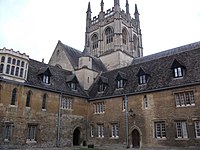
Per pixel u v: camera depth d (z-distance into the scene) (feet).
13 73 81.05
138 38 190.19
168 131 77.10
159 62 96.37
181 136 74.28
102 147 91.50
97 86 113.19
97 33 179.52
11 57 81.35
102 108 102.37
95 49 178.81
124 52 160.25
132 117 88.48
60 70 113.50
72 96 102.12
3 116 75.05
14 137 76.79
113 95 97.40
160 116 80.33
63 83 103.96
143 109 85.97
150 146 80.53
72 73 120.98
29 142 81.10
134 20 192.03
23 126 80.38
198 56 83.25
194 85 74.08
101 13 178.91
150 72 93.81
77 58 136.36
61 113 95.14
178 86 77.20
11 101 78.84
